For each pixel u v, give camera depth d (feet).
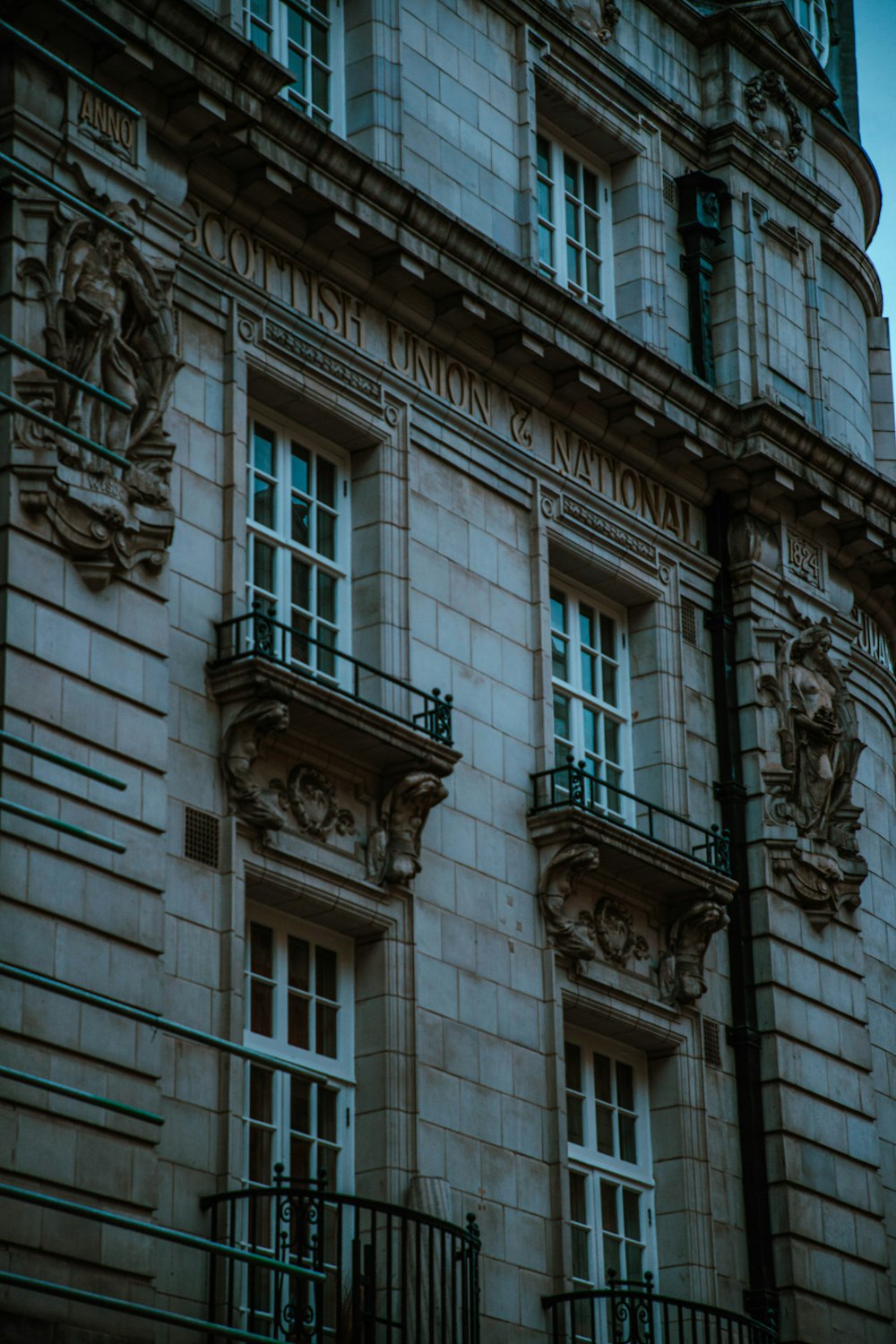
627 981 105.81
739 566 118.62
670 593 115.14
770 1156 110.52
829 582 124.16
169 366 90.27
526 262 111.04
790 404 123.85
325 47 106.52
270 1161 89.71
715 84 126.62
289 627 92.89
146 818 85.25
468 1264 92.02
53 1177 78.48
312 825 93.20
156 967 84.02
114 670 85.56
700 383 115.65
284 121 96.99
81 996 75.87
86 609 85.15
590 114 117.70
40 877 80.69
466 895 99.19
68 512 84.99
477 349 106.83
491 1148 96.53
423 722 99.04
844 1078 115.85
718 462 117.70
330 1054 93.76
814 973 115.96
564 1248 97.71
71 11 88.74
